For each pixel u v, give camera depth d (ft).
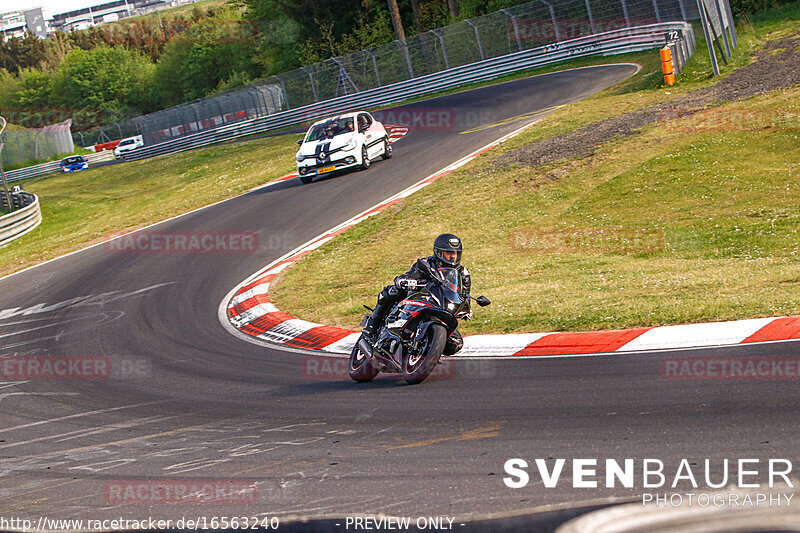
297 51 257.14
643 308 34.86
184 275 62.59
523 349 32.07
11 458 27.50
